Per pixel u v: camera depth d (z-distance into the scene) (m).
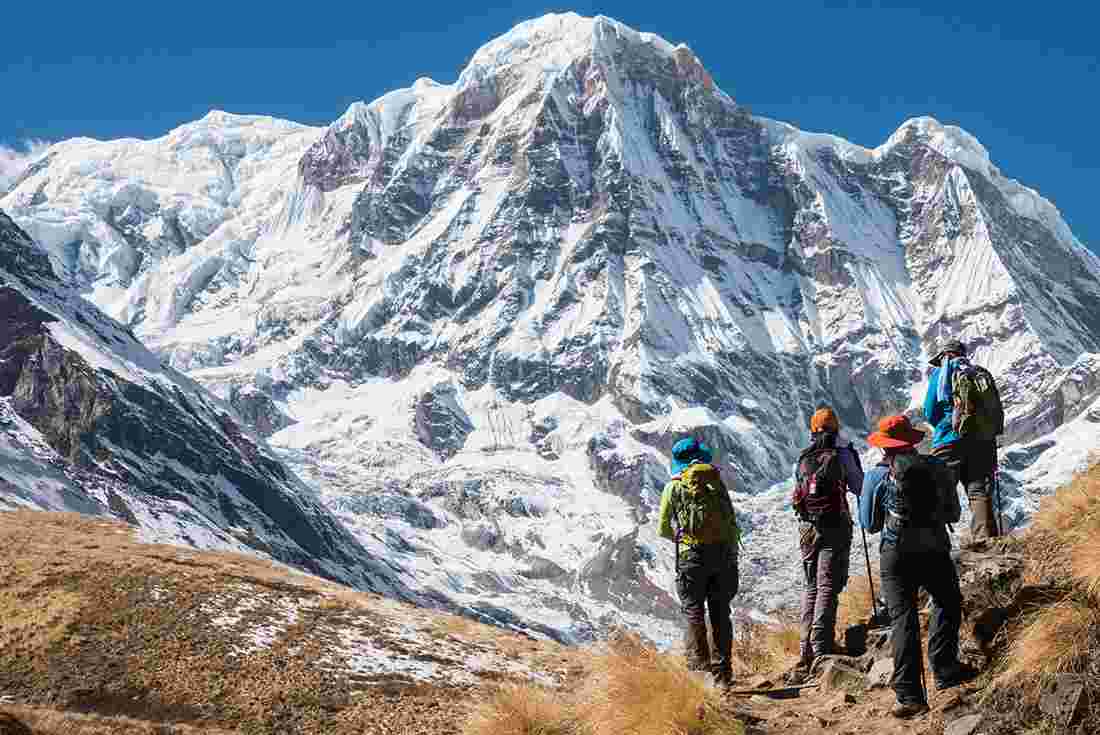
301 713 35.81
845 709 11.23
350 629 43.97
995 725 9.33
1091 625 9.32
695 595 13.19
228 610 45.50
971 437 13.99
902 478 10.50
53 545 54.19
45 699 38.41
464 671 38.94
